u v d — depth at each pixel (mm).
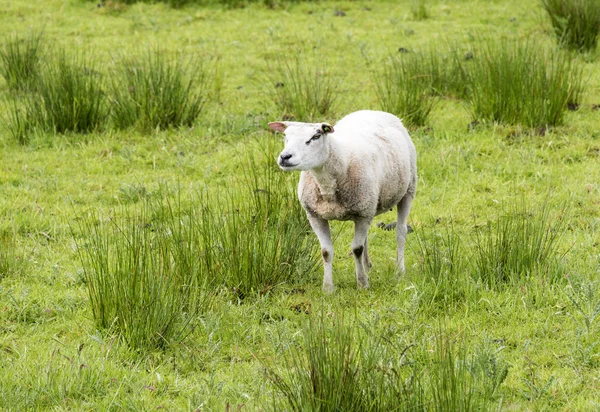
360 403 6848
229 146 15125
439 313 9273
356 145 9758
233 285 10000
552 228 11328
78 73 16188
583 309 8977
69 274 10453
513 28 21578
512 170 13789
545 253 10102
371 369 6996
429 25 22328
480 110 15945
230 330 8977
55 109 15781
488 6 23797
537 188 13094
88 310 9570
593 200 12500
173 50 20641
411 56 17906
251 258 10023
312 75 18594
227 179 13648
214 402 7629
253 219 10875
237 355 8500
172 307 8828
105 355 8438
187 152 14977
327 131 9195
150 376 8148
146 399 7723
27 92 17250
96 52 20484
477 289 9586
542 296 9344
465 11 23391
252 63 19766
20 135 15602
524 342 8539
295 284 10211
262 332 8953
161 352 8617
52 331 9180
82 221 12281
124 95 16156
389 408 6828
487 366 7609
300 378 6969
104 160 14719
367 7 24250
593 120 15742
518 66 15562
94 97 16297
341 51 20484
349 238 11797
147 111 15930
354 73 18891
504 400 7531
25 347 8500
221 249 10094
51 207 12844
